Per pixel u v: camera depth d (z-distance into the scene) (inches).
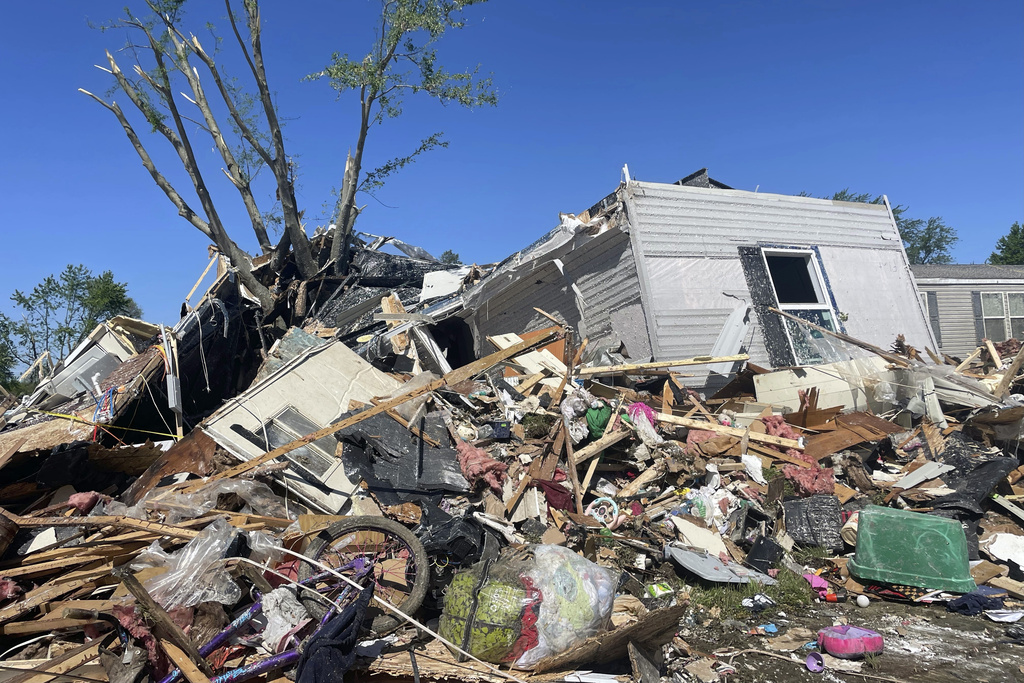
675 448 287.4
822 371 349.7
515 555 184.5
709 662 171.8
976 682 158.4
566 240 426.9
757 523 249.8
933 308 677.3
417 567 171.9
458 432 276.5
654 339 378.9
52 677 146.2
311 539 183.6
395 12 686.5
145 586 156.9
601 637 148.0
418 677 148.0
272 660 146.5
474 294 518.3
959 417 344.5
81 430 313.7
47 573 186.4
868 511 225.0
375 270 692.7
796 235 458.0
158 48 706.8
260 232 802.2
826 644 174.6
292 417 260.1
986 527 264.5
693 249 409.4
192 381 522.6
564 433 275.6
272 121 707.4
